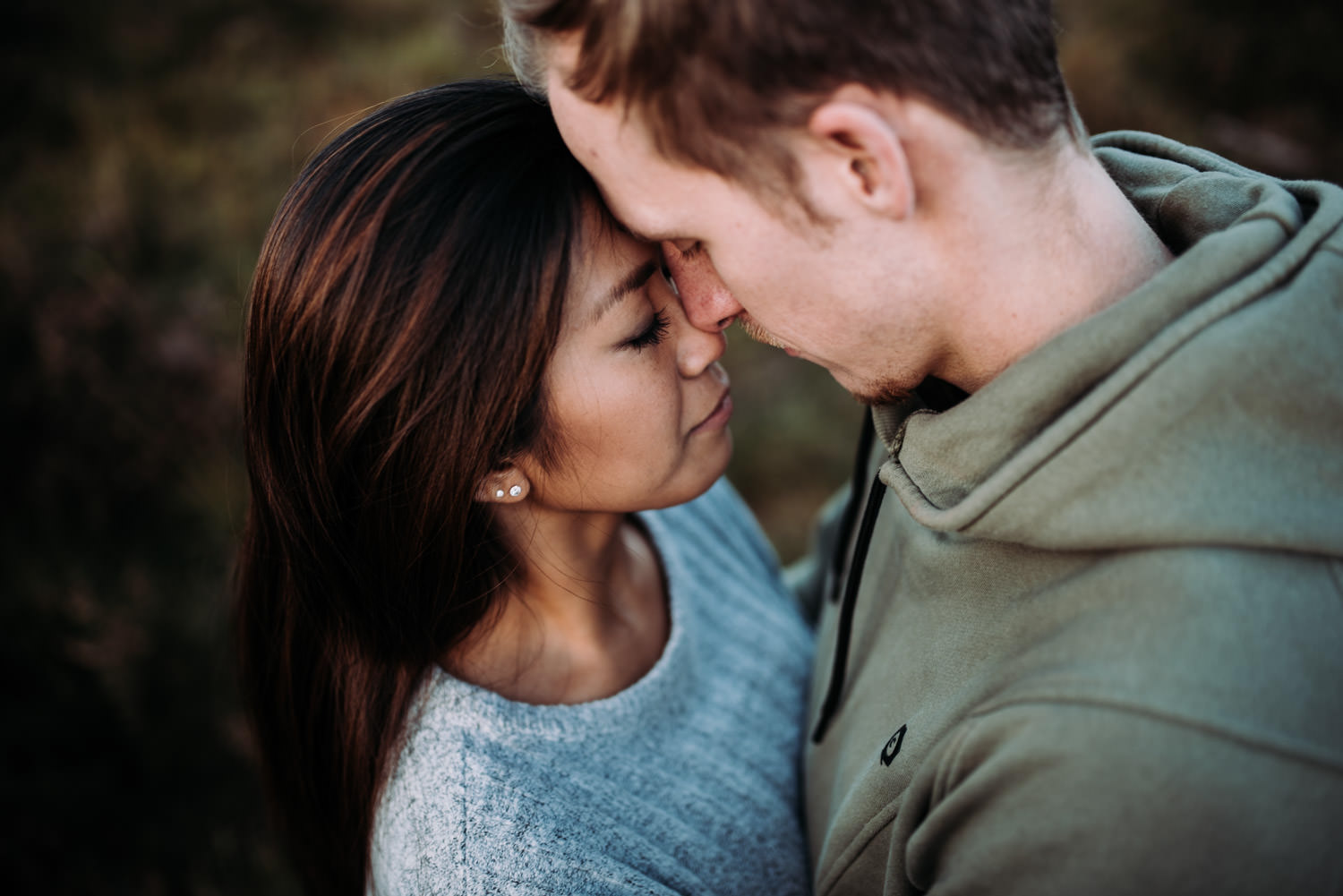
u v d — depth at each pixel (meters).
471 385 0.94
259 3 4.59
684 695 1.25
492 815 1.00
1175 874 0.68
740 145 0.75
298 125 3.88
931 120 0.74
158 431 2.74
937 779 0.83
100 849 2.07
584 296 0.94
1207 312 0.72
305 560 1.11
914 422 0.90
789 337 0.90
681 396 1.07
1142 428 0.72
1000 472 0.78
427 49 4.18
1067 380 0.76
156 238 3.34
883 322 0.85
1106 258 0.82
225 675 2.30
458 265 0.91
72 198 3.43
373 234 0.92
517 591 1.16
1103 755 0.69
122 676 2.25
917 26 0.71
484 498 1.05
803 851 1.24
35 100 3.93
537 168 0.92
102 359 2.84
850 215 0.78
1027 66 0.76
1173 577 0.71
